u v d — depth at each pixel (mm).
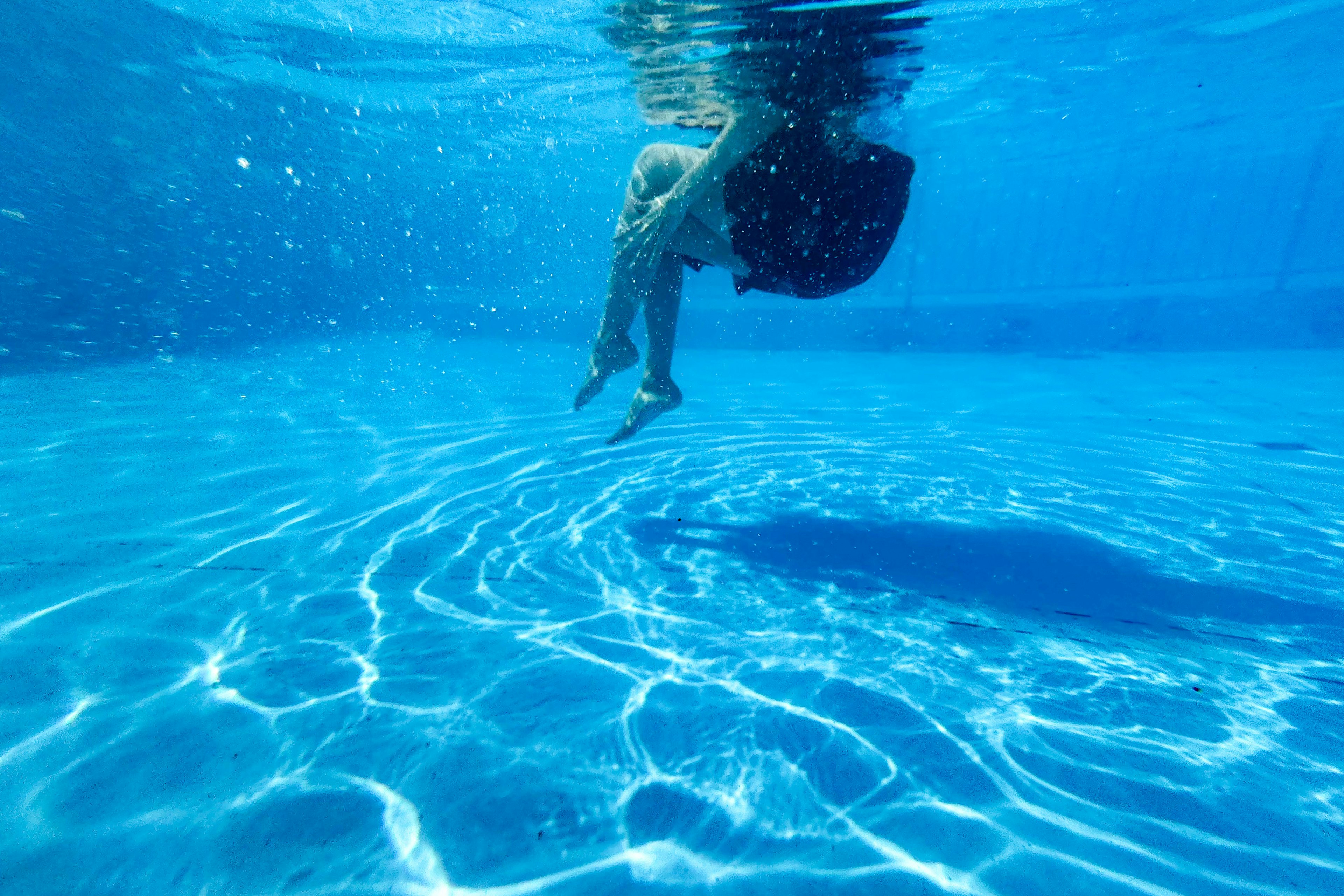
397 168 20266
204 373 10242
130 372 10023
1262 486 4844
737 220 3174
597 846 1581
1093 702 2236
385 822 1642
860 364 13227
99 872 1479
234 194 21812
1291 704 2240
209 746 1919
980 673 2418
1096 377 10766
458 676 2340
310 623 2725
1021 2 6117
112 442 5777
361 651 2504
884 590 3141
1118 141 17016
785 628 2756
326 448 5785
